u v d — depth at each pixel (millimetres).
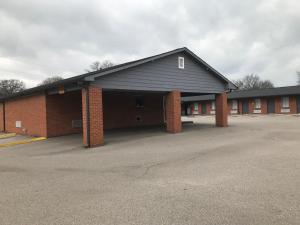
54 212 4512
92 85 11656
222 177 6141
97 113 11773
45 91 15125
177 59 15562
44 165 8242
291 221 3902
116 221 4090
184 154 8992
